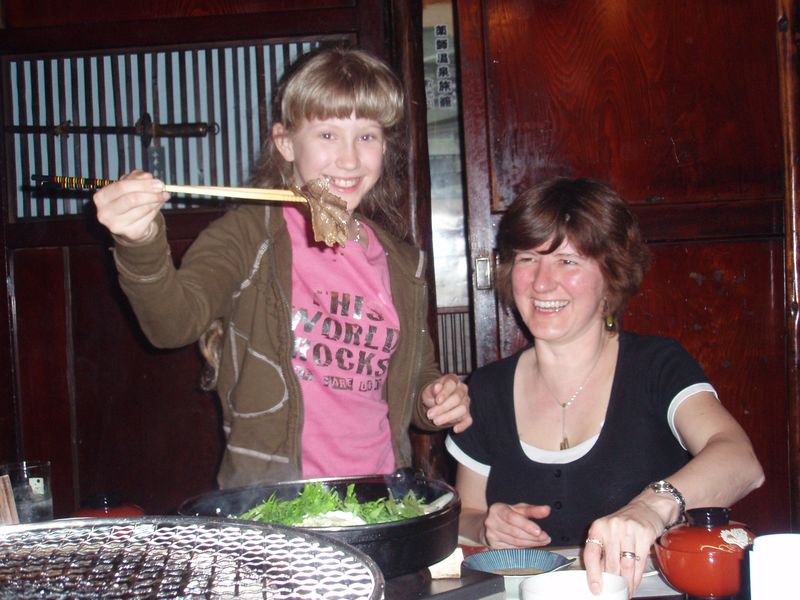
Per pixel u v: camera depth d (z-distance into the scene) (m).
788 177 2.95
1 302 3.14
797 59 2.92
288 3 3.06
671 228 2.99
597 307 2.02
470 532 1.91
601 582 1.06
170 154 3.13
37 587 0.82
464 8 2.99
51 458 3.15
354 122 1.90
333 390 1.91
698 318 3.01
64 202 3.17
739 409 3.01
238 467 1.86
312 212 1.55
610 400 2.00
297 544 0.91
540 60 2.99
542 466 1.99
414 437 2.98
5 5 3.13
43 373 3.16
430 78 3.61
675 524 1.38
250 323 1.90
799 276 2.96
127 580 0.83
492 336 3.05
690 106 2.97
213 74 3.11
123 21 3.09
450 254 3.62
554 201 1.98
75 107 3.16
